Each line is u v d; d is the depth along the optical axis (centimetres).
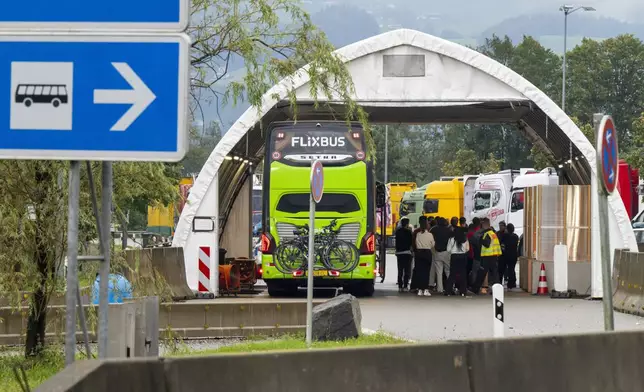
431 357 1562
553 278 5838
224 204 6481
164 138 1305
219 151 5584
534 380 1655
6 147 1325
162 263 5053
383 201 6278
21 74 1325
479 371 1602
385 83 5684
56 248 2730
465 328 4003
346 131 5650
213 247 5606
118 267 2778
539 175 9781
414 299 5616
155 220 8938
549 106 5641
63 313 2933
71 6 1323
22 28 1327
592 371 1723
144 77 1309
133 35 1312
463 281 5838
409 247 6259
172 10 1310
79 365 1299
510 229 6462
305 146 5653
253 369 1429
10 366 2731
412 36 5659
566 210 5797
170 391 1365
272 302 3778
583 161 6047
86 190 2675
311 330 3272
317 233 5600
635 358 1786
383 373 1518
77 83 1318
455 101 5688
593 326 4072
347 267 5575
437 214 12500
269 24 2981
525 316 4534
